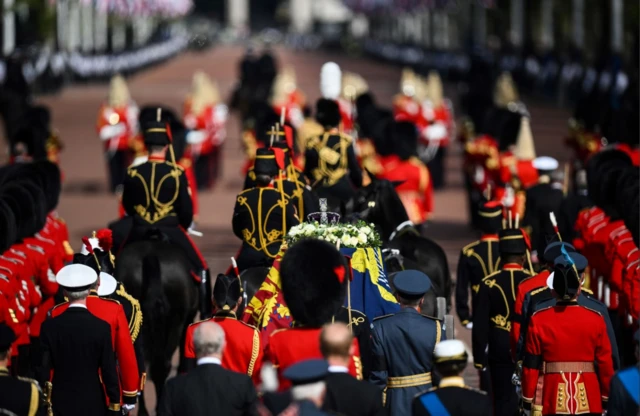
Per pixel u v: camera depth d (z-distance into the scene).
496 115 83.81
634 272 46.53
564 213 57.62
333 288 34.81
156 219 48.59
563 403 37.84
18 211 48.31
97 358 37.59
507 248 43.28
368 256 40.34
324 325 34.59
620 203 51.91
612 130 76.94
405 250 46.97
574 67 192.38
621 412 32.28
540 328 38.00
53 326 37.53
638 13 160.12
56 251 50.31
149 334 44.41
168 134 49.22
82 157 130.88
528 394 38.34
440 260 47.25
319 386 26.94
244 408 32.97
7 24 195.00
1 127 165.75
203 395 32.88
